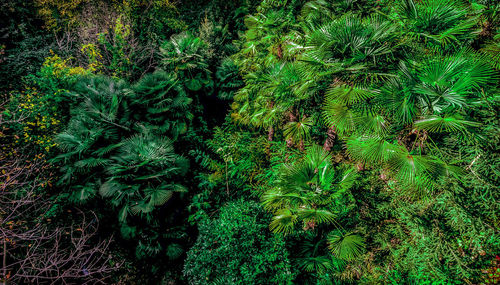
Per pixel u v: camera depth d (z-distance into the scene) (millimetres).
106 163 3535
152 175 3406
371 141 2404
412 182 2135
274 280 2682
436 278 2504
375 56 2279
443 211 2689
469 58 1990
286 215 2547
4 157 3965
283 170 2662
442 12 2111
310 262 2873
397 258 2771
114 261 3951
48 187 4312
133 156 3551
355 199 3057
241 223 3072
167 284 3861
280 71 3371
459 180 2473
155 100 4629
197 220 4242
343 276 2852
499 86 2051
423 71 2137
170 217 4129
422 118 2270
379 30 2240
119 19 7227
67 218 4176
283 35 4035
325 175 2564
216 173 4438
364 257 2822
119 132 4027
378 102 2270
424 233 2598
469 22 2021
